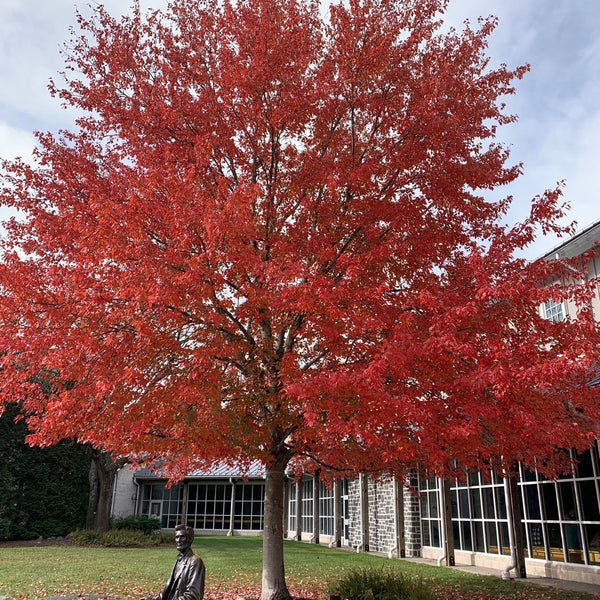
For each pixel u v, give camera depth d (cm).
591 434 608
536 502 1320
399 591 910
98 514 2450
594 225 1255
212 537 2762
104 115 855
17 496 2494
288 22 824
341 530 2380
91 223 742
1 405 705
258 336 874
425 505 1788
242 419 724
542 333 654
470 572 1334
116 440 672
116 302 666
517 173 850
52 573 1343
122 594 1075
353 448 854
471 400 618
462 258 791
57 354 639
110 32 884
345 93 834
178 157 809
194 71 884
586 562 1143
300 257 766
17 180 809
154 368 707
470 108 816
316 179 806
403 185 826
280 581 894
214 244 648
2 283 673
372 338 681
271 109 816
